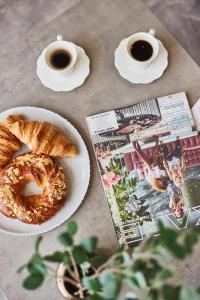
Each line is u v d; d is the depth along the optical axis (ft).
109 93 4.45
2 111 4.45
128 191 4.23
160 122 4.36
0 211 4.17
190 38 6.01
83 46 4.56
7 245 4.15
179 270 4.01
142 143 4.32
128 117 4.38
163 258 2.84
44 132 4.19
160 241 2.58
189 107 4.39
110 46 4.55
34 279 2.68
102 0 4.66
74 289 3.65
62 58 4.40
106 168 4.27
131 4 4.64
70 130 4.33
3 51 6.13
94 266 3.51
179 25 6.09
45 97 4.47
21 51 4.57
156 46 4.38
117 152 4.30
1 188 4.15
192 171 4.26
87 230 4.16
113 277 2.60
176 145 4.31
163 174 4.26
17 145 4.25
